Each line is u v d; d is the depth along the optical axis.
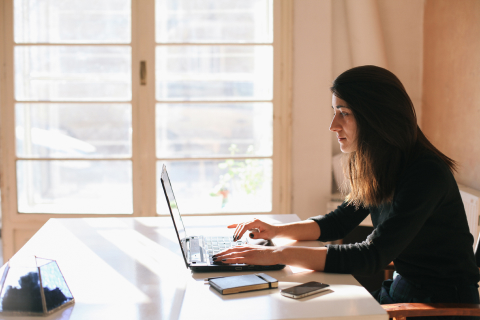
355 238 2.28
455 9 2.65
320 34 2.99
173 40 3.03
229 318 0.94
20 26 2.98
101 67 3.02
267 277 1.16
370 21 2.98
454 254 1.30
